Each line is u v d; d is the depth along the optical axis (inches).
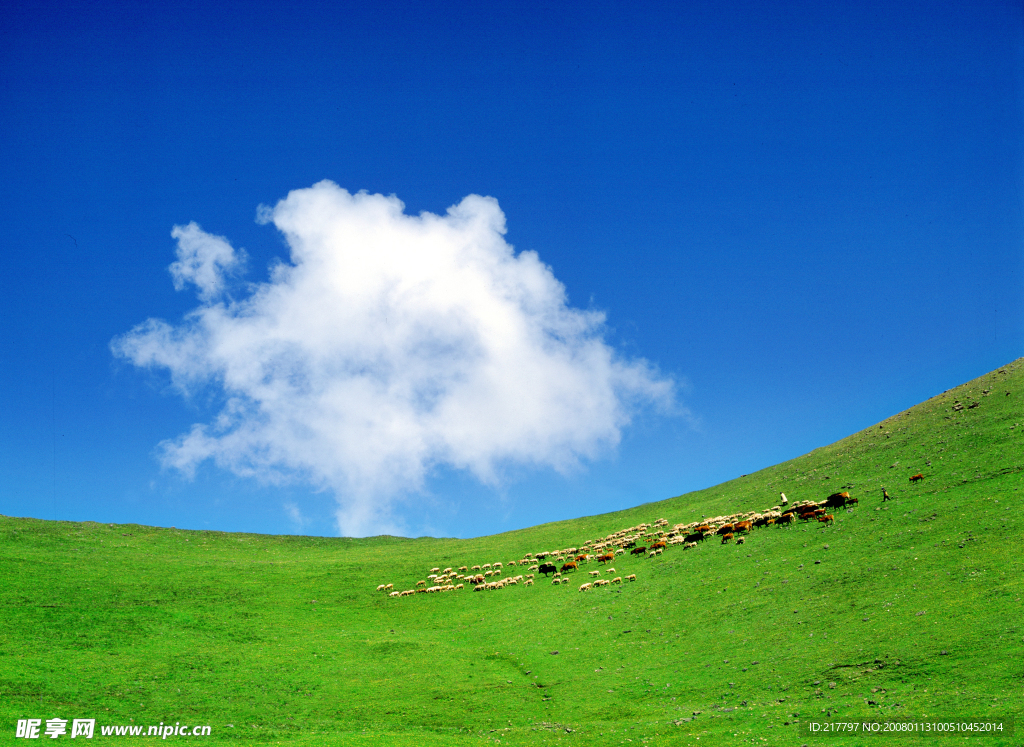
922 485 3161.9
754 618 2416.3
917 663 1777.8
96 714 2004.2
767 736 1621.6
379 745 1857.8
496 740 1913.1
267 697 2271.2
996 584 2038.6
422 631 3038.9
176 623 2977.4
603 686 2193.7
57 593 3206.2
